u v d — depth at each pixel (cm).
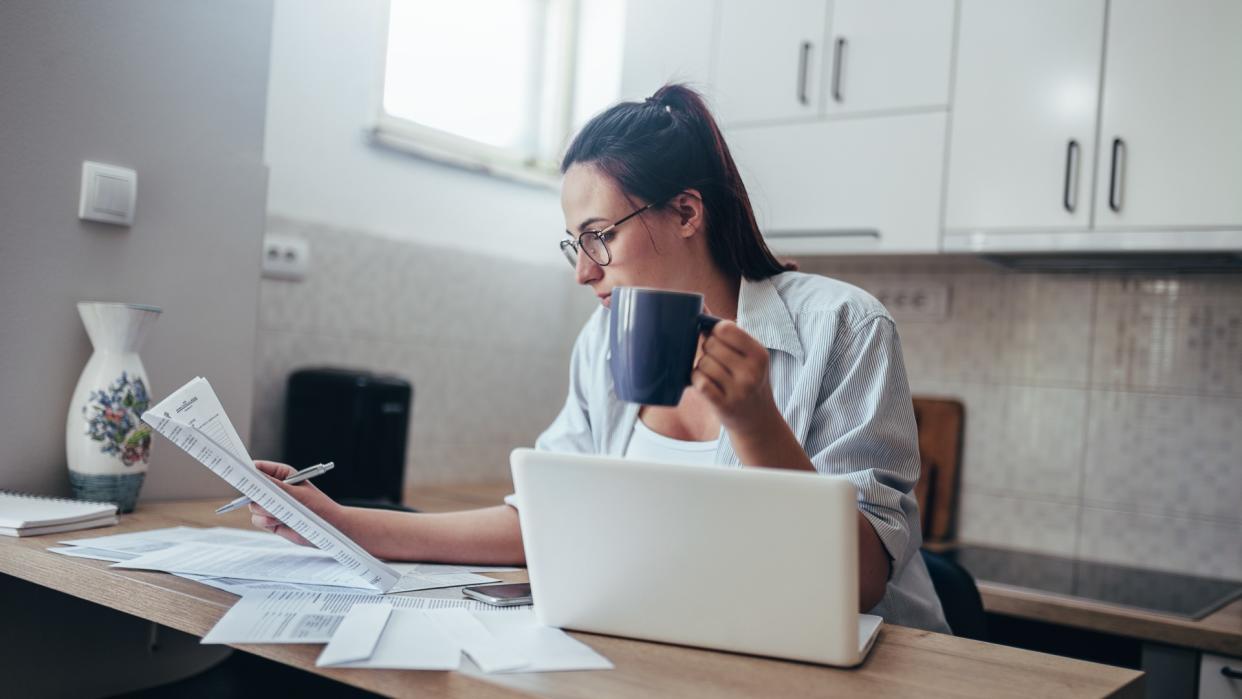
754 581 83
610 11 297
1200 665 178
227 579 101
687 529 83
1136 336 238
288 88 230
